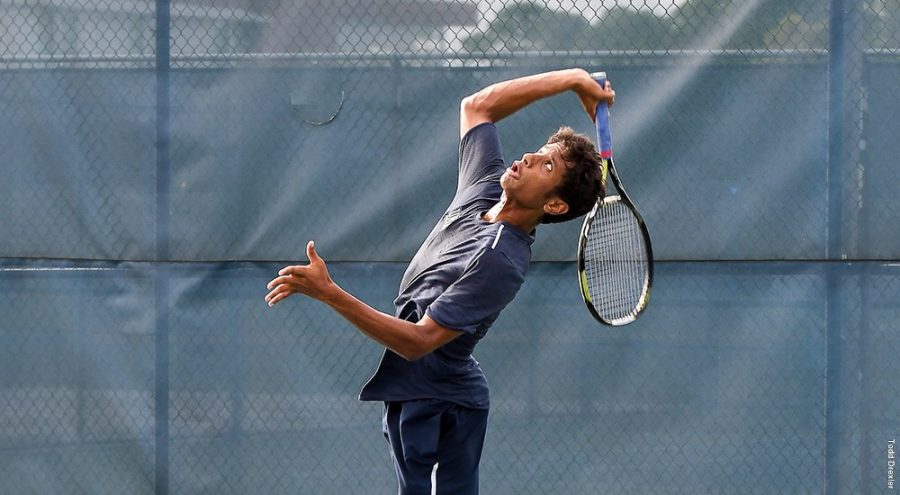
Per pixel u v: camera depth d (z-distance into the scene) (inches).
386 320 304.5
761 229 449.1
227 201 468.8
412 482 343.0
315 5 464.1
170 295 470.0
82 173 474.3
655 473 450.6
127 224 472.4
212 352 468.1
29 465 476.4
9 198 477.7
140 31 471.5
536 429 454.3
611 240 394.9
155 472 470.0
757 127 448.5
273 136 466.6
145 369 470.6
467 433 346.3
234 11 467.2
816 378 446.9
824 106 446.6
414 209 461.7
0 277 477.7
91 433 473.1
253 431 466.6
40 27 475.5
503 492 455.8
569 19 454.0
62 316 474.6
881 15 444.1
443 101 460.1
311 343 465.4
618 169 452.4
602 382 452.8
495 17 457.7
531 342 454.9
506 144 456.4
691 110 450.0
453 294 315.6
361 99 462.9
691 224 450.9
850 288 445.7
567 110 453.7
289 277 293.4
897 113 444.5
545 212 328.8
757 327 448.5
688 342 450.0
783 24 446.9
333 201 464.4
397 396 337.1
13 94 477.4
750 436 448.5
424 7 460.8
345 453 463.8
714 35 449.1
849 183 446.0
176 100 470.3
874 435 444.5
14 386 477.4
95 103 473.7
